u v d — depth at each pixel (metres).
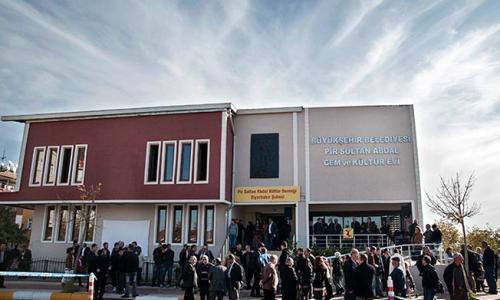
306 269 13.80
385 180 25.28
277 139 26.55
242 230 24.86
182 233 25.19
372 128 26.02
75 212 26.86
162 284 20.88
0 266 22.89
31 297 17.62
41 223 26.89
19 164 27.27
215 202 24.39
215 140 25.00
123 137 26.27
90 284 13.53
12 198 26.80
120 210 26.27
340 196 25.33
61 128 27.33
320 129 26.34
